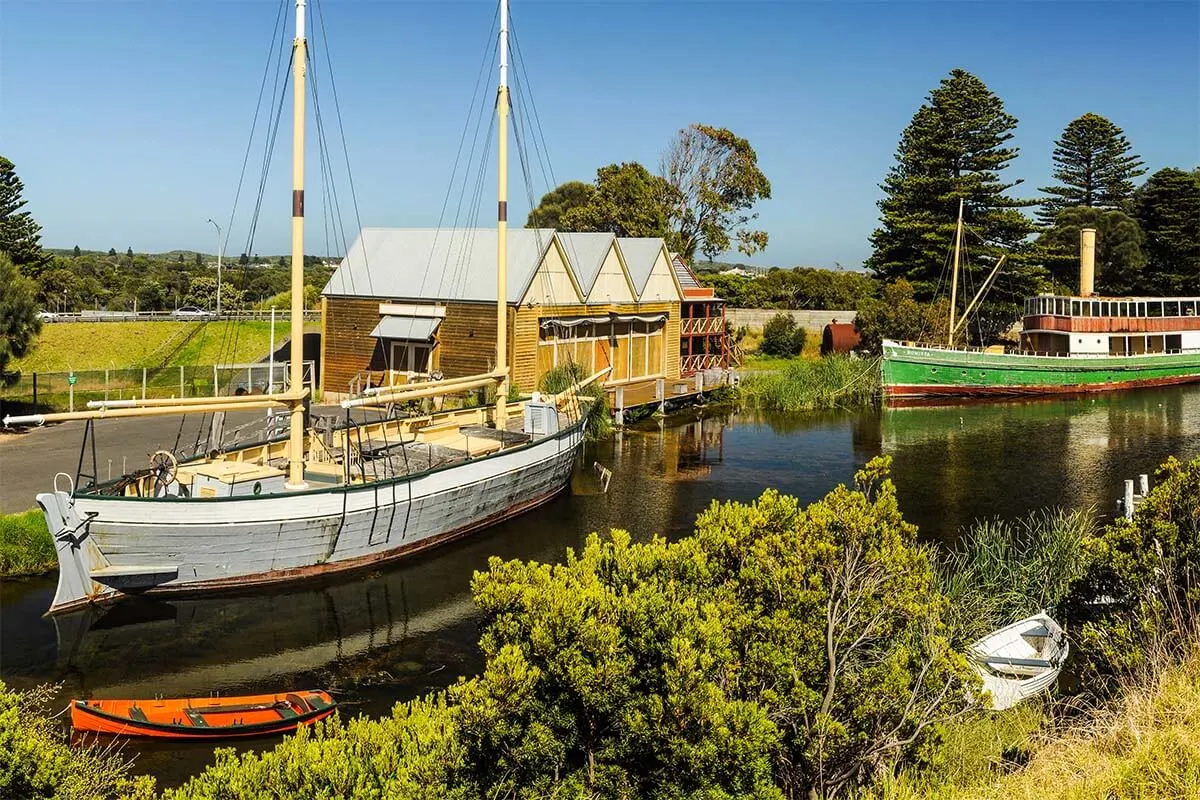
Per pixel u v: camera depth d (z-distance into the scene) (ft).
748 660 36.14
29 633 67.00
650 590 32.78
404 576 80.74
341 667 63.57
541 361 145.18
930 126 236.84
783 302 266.57
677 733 30.19
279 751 34.30
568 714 31.60
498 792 32.14
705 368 187.01
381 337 145.18
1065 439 140.87
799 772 36.14
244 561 75.41
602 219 233.55
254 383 160.25
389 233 158.10
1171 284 255.70
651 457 126.82
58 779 33.68
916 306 211.82
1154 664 39.60
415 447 98.68
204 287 266.77
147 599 73.26
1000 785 36.09
